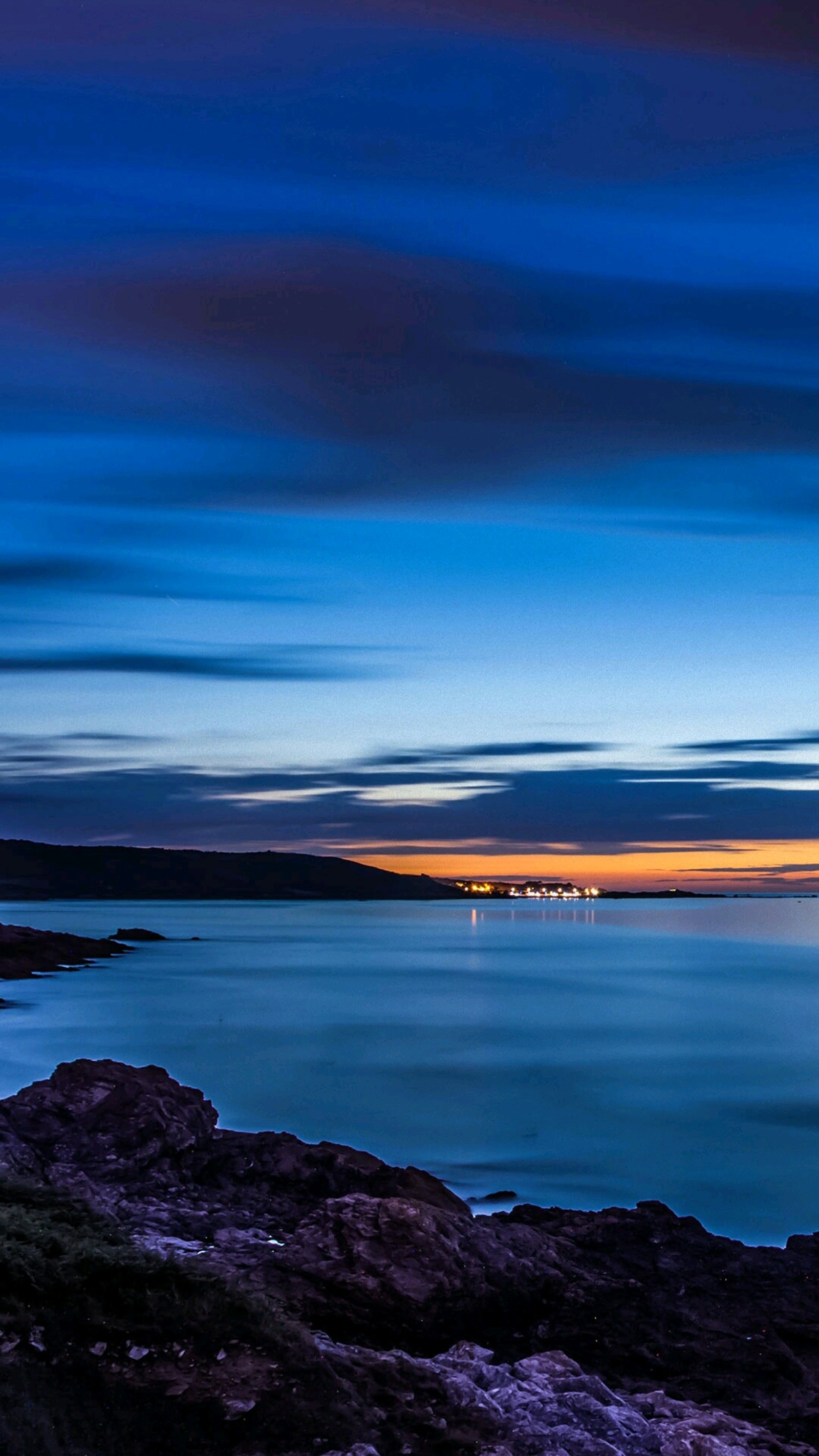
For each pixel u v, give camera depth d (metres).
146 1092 25.88
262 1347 12.23
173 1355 11.89
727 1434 13.46
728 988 110.19
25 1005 87.00
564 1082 53.78
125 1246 14.80
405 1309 16.80
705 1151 38.78
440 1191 24.64
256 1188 24.27
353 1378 12.57
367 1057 61.66
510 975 125.50
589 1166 36.62
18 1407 10.56
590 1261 20.69
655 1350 16.95
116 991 100.62
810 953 180.12
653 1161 37.25
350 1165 24.88
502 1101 48.25
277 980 114.88
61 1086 26.23
